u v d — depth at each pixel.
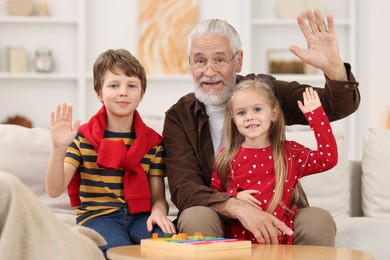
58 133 2.22
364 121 5.89
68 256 1.60
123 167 2.48
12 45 6.09
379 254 2.56
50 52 6.06
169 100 6.12
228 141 2.51
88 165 2.47
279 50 6.12
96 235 1.95
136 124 2.57
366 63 5.88
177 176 2.52
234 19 6.14
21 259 1.58
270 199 2.37
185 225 2.23
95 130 2.49
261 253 1.85
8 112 6.06
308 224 2.25
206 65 2.63
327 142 2.32
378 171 3.14
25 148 2.90
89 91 6.06
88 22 6.09
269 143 2.47
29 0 6.08
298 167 2.42
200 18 6.15
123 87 2.50
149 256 1.77
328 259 1.74
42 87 6.09
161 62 6.12
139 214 2.48
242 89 2.44
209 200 2.34
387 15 5.83
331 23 2.48
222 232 2.30
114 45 6.11
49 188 2.29
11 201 1.55
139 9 6.11
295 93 2.67
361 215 3.29
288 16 6.09
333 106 2.54
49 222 1.61
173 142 2.62
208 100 2.63
